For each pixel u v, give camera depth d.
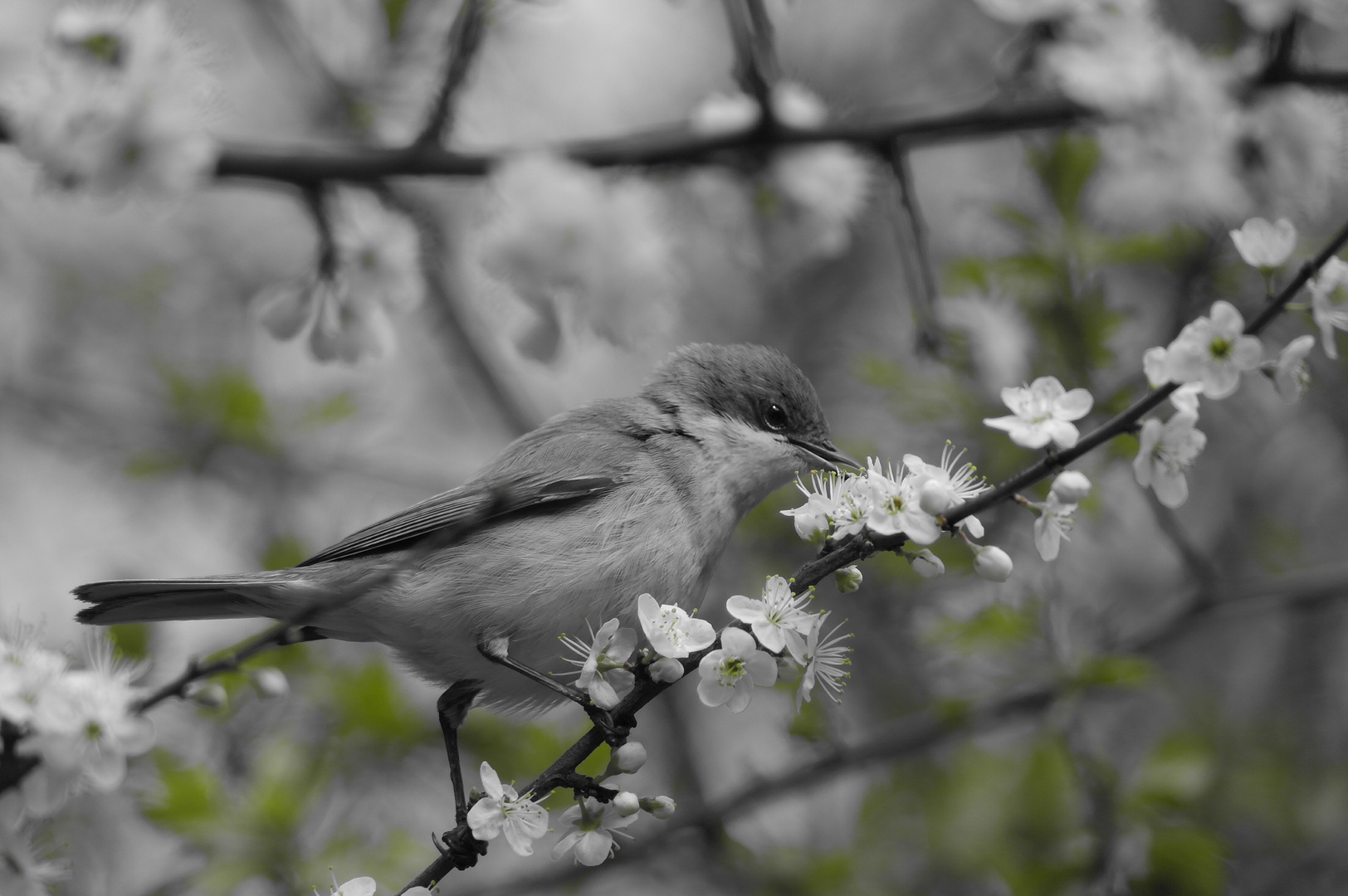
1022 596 10.75
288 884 9.58
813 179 10.77
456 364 14.19
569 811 6.04
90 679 6.11
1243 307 10.63
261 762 10.10
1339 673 12.02
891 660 11.89
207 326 14.60
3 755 6.05
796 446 10.25
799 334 13.54
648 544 9.08
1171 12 11.91
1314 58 11.67
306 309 9.70
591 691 6.04
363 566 8.79
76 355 14.14
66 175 8.46
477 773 10.75
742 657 5.86
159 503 13.03
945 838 10.45
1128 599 12.05
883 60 13.85
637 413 9.97
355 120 10.70
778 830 11.37
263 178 9.27
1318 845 10.64
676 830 10.42
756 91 9.94
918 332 10.26
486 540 8.80
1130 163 9.87
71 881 9.21
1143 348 11.35
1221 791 10.74
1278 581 10.77
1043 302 10.88
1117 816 9.82
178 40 8.73
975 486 6.27
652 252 9.52
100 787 6.00
